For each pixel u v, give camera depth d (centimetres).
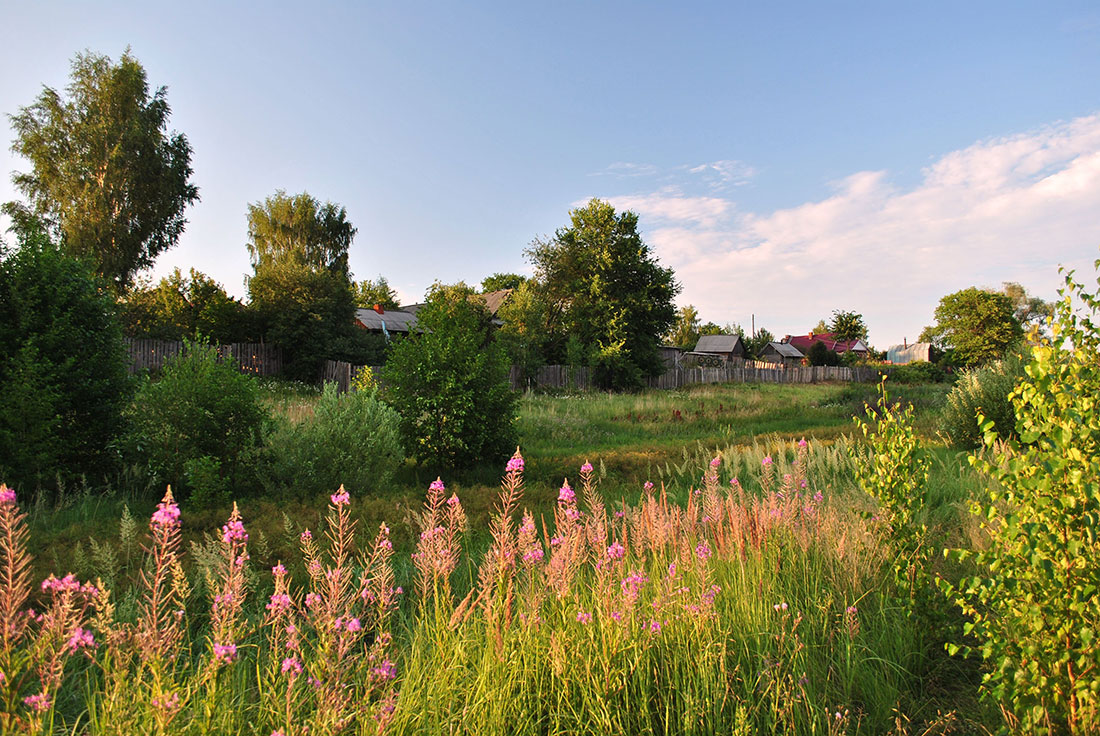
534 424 1526
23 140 2612
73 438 709
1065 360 236
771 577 406
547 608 322
